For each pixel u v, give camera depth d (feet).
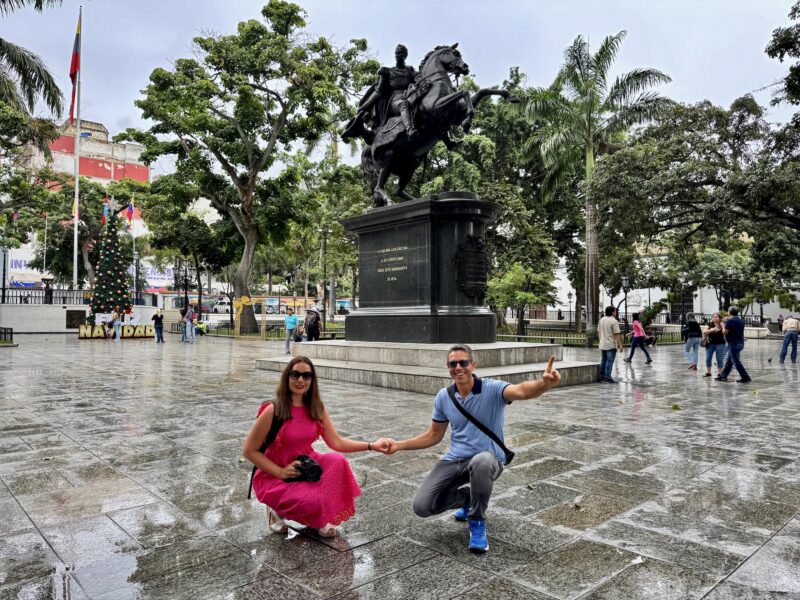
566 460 17.26
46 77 64.13
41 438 20.17
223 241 118.32
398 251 39.55
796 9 49.70
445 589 9.23
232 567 10.04
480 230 38.47
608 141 81.87
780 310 155.12
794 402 29.27
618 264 107.14
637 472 16.02
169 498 13.76
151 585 9.36
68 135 219.82
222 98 90.27
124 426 22.29
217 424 22.68
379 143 41.45
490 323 37.91
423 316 36.91
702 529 11.84
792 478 15.47
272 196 104.06
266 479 11.50
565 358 58.75
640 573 9.80
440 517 12.53
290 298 220.64
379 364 36.37
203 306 208.64
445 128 38.86
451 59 38.32
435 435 11.75
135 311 125.70
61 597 8.93
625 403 28.35
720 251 117.91
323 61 94.48
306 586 9.32
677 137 63.46
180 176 99.35
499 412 11.38
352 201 117.80
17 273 190.49
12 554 10.57
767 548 10.87
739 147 65.26
